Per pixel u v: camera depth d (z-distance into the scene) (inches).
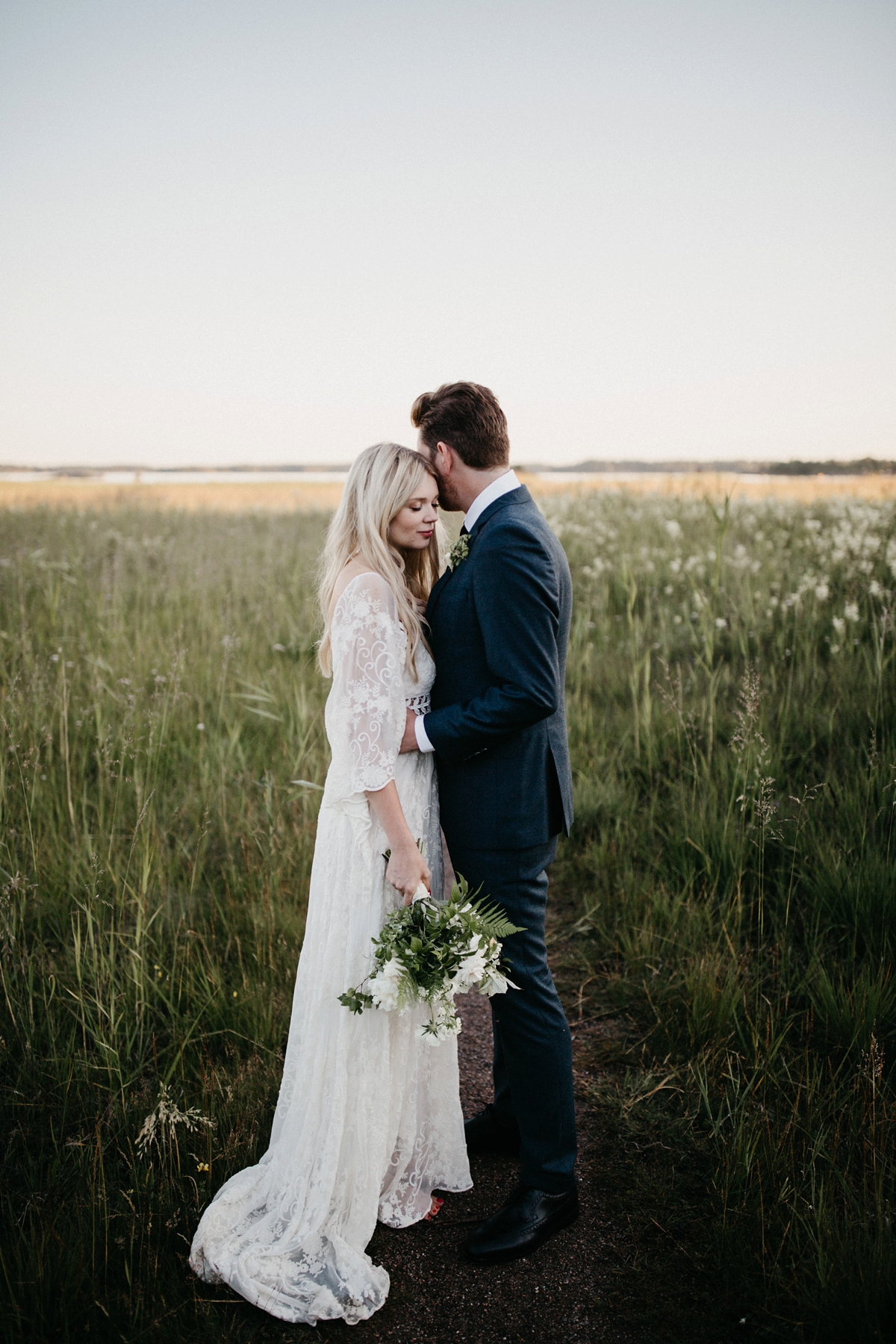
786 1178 83.3
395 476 79.0
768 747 156.9
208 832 147.7
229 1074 102.0
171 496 784.9
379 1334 73.4
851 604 232.1
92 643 246.1
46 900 130.3
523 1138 84.7
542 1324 74.2
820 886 127.0
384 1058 79.1
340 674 77.9
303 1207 78.4
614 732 199.0
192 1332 71.9
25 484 889.5
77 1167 87.7
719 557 207.2
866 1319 67.6
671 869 145.9
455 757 79.0
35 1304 70.5
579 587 306.0
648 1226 84.3
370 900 79.4
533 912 83.0
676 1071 104.3
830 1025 105.0
